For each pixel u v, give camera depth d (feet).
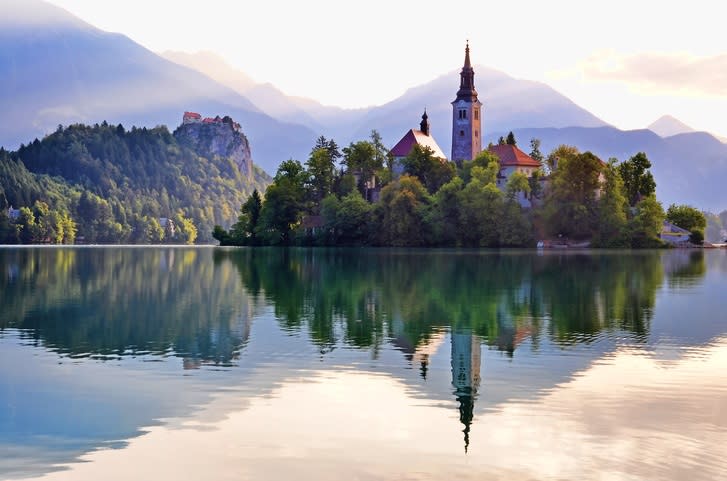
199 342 148.97
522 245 652.89
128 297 233.35
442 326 171.22
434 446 88.38
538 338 154.71
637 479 79.66
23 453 86.69
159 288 264.11
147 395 108.37
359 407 102.83
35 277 315.17
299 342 149.28
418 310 200.23
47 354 136.56
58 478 80.23
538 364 129.08
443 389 112.06
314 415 99.19
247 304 213.46
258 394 109.19
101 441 90.12
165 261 461.78
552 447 88.22
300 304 213.87
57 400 106.01
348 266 391.04
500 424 95.81
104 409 101.76
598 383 115.75
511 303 215.92
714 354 138.00
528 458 85.05
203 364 128.16
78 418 98.22
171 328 167.12
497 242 650.02
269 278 311.06
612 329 167.53
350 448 87.86
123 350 140.77
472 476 80.53
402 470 81.92
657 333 161.17
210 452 86.84
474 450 87.15
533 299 227.61
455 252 572.10
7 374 120.78
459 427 94.63
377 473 81.15
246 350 140.46
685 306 210.79
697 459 84.69
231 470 81.92
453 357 134.82
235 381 116.37
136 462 84.02
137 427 94.63
